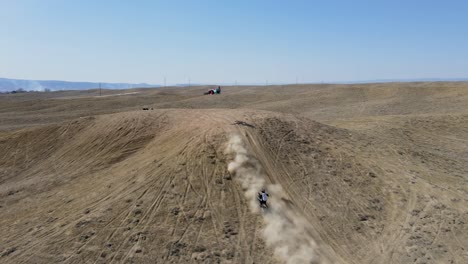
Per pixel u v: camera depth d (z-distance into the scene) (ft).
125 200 50.21
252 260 40.78
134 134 76.07
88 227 44.80
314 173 58.59
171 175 55.42
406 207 52.54
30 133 86.07
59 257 39.81
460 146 84.17
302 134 71.10
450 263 41.83
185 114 83.92
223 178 54.44
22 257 39.99
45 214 49.85
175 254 40.75
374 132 88.33
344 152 67.26
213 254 41.14
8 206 54.19
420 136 90.27
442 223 49.14
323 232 46.44
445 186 59.62
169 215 46.98
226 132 65.87
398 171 63.41
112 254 40.29
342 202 52.65
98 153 71.51
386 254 43.21
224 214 47.85
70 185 59.72
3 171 70.74
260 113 81.66
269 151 62.03
